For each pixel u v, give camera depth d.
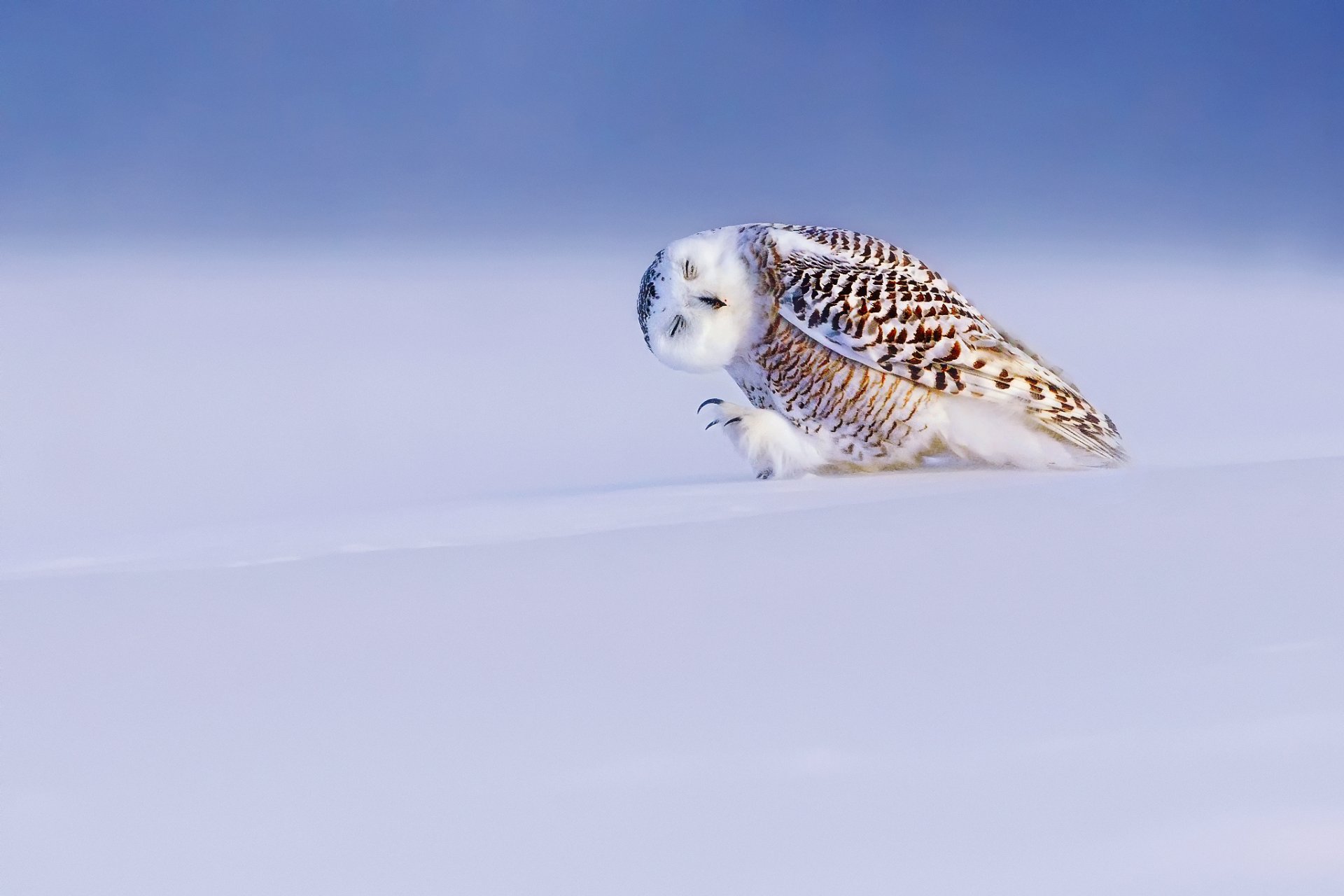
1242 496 23.03
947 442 23.36
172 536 23.16
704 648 22.66
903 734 20.30
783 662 22.62
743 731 20.69
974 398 23.33
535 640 22.69
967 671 22.58
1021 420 23.34
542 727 20.98
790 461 23.39
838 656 22.64
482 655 22.66
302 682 22.62
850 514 23.05
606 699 21.86
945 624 22.69
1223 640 22.62
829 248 23.34
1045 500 23.06
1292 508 22.95
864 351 23.30
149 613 22.78
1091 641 22.64
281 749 20.45
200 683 22.62
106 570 22.95
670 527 23.02
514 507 23.23
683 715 21.30
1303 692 21.14
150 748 20.42
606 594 22.78
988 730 20.39
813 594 22.77
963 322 23.33
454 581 22.84
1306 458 23.31
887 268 23.34
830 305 23.30
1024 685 21.89
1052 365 23.42
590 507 23.22
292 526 23.19
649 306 23.39
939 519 22.98
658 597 22.77
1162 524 22.92
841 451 23.41
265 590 22.84
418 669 22.64
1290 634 22.64
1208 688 21.44
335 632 22.72
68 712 21.97
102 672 22.64
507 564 22.89
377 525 23.16
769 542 22.92
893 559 22.84
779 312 23.34
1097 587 22.75
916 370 23.30
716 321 23.36
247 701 22.30
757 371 23.41
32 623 22.77
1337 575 22.75
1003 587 22.75
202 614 22.77
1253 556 22.80
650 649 22.66
